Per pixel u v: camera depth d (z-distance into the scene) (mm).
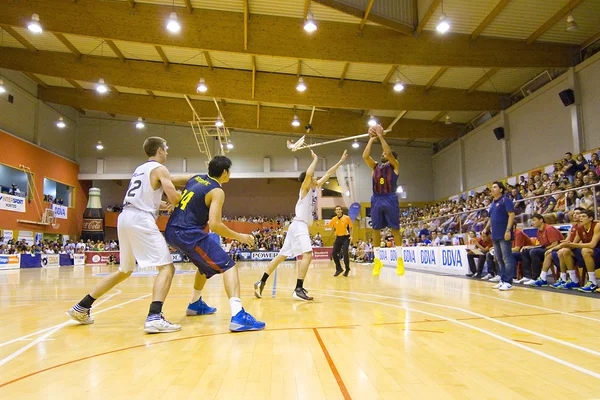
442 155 27062
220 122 21141
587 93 14961
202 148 29531
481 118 22688
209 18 13961
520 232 8328
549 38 14805
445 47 14367
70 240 28141
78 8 13688
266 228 32625
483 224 12562
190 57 17594
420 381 2199
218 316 4523
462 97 19234
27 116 24188
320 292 6922
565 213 9242
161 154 4273
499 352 2789
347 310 4770
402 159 28781
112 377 2326
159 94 23297
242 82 18328
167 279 3805
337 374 2332
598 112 14531
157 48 16828
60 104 25594
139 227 3834
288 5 13422
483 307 4875
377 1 13195
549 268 7477
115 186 33250
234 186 35062
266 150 29609
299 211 6035
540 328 3590
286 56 14055
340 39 14219
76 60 18438
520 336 3275
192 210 3965
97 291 4039
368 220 28500
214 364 2570
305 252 5848
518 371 2367
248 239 4086
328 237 29047
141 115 23469
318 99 18391
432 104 18891
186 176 4809
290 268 16906
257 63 17500
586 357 2658
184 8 13898
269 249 28688
